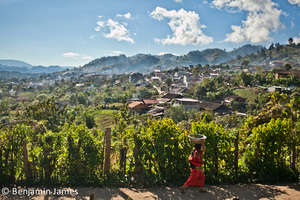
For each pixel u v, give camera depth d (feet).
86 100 305.53
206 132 18.25
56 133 19.06
